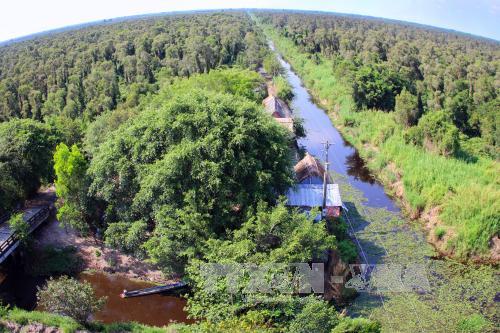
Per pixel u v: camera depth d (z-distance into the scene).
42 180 40.38
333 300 28.47
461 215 35.09
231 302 23.75
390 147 50.81
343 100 72.50
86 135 45.03
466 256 33.25
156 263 29.19
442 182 40.53
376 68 79.06
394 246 34.97
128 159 32.12
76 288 23.91
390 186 45.53
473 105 63.78
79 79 70.44
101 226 34.97
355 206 41.44
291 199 35.50
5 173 35.84
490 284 30.47
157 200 29.67
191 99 33.66
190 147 29.48
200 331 22.53
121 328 24.05
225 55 93.94
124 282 31.31
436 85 75.56
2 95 61.28
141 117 34.84
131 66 77.00
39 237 35.06
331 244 28.03
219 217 29.11
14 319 23.72
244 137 30.44
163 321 28.03
